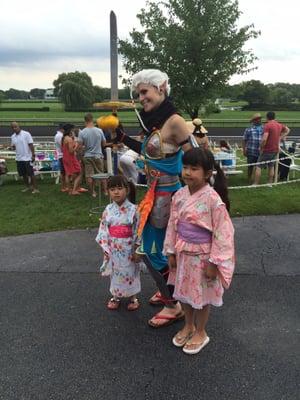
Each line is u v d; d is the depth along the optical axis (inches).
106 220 137.6
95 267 180.2
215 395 102.2
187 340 122.6
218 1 492.4
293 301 146.4
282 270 171.8
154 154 120.7
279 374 109.0
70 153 320.8
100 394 103.6
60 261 187.6
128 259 136.5
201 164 105.7
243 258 184.5
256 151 354.9
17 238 222.4
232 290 154.8
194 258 111.3
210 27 495.2
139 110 129.4
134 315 140.3
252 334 127.1
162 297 132.9
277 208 264.5
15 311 144.0
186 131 118.3
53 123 1317.7
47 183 393.4
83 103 2427.4
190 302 114.3
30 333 130.6
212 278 111.4
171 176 122.9
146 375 110.1
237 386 105.0
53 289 160.2
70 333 130.4
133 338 127.1
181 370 111.7
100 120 131.9
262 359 115.3
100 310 144.0
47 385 107.2
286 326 131.1
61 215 265.4
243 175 412.8
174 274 121.6
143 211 124.6
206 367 112.7
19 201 313.7
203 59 497.4
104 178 254.4
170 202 124.1
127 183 136.6
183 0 494.6
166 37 495.8
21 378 110.0
